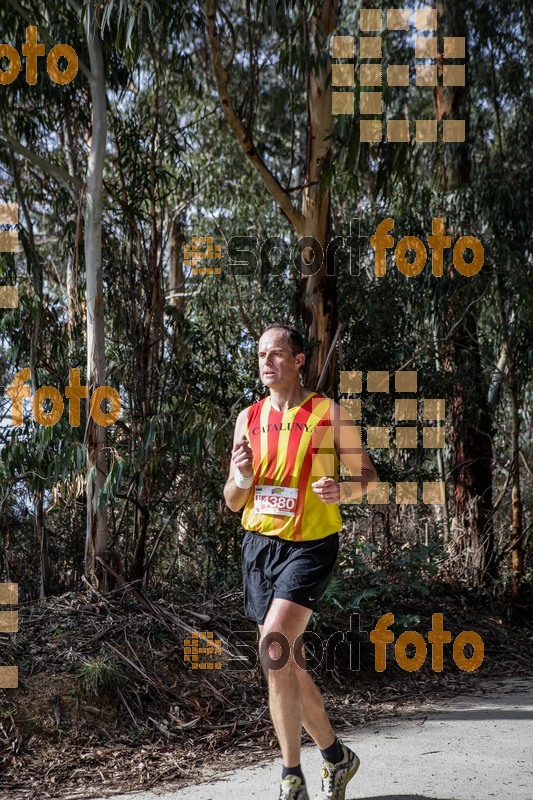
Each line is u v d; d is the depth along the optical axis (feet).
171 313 23.67
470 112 31.99
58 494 19.67
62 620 17.93
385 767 13.10
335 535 11.45
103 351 20.06
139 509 20.52
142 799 12.06
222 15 21.56
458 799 11.55
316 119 24.11
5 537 21.36
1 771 13.30
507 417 32.91
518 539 27.55
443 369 27.53
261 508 11.48
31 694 15.15
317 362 24.12
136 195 23.20
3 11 22.65
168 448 20.20
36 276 22.24
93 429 19.69
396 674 20.11
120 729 14.99
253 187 36.91
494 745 14.32
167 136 26.12
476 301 26.78
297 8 24.40
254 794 12.03
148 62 27.50
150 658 17.07
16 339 22.44
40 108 24.45
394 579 24.54
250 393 23.89
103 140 20.35
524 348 27.55
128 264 22.11
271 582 11.42
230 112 22.04
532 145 31.22
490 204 26.91
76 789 12.62
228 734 15.03
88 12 19.17
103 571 19.60
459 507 29.17
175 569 23.70
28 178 27.09
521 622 26.18
